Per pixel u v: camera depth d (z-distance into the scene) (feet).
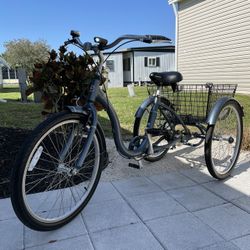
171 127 8.04
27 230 5.41
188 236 5.21
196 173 8.11
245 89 26.09
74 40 5.62
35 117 16.44
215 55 29.32
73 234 5.32
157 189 7.11
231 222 5.63
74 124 5.62
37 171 6.69
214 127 7.36
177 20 34.60
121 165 8.64
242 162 8.86
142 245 4.98
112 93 34.47
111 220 5.75
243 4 24.97
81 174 6.77
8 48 94.99
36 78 8.13
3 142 10.17
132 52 58.90
